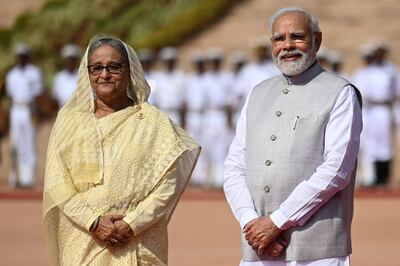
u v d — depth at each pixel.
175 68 31.72
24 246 17.78
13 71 29.02
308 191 9.78
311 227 9.84
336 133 9.86
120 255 9.99
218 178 29.20
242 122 10.38
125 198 10.02
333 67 29.17
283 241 9.88
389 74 28.14
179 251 17.05
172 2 38.88
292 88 10.15
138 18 39.12
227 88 29.53
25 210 22.66
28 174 29.12
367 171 28.20
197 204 23.55
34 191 27.19
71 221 10.06
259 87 10.45
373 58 28.31
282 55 10.09
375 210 22.08
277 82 10.33
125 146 10.09
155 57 36.03
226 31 36.66
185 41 36.62
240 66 29.70
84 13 39.53
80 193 10.09
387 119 28.11
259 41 27.64
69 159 10.13
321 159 9.91
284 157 9.95
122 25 39.16
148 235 10.10
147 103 10.35
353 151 9.88
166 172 10.12
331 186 9.77
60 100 29.00
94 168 10.05
